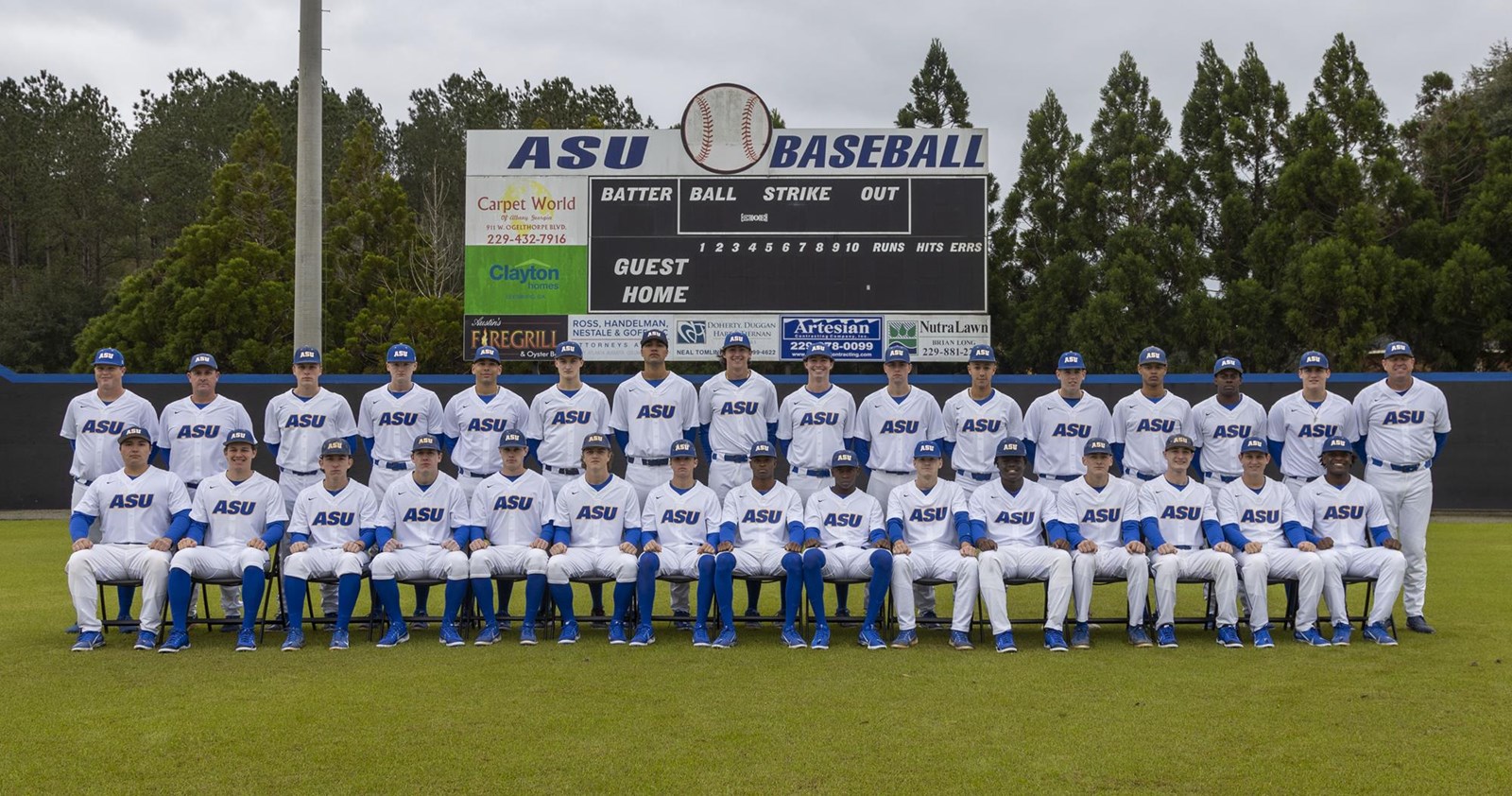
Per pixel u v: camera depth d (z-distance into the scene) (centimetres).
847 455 812
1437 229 2398
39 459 1886
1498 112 3016
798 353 1709
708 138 1712
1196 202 2648
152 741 526
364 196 3177
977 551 775
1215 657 721
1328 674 664
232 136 4150
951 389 1753
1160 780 473
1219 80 2725
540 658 717
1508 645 753
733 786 466
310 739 529
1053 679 655
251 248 2792
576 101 4128
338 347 2814
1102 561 770
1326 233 2483
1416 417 823
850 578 785
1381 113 2584
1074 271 2547
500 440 873
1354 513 809
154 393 1823
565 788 463
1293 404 879
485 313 1728
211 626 822
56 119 4422
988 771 484
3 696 612
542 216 1722
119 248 4191
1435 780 471
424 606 843
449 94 4600
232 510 793
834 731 543
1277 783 468
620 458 1666
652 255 1717
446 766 492
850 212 1709
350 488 812
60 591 1001
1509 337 2283
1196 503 809
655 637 798
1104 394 1783
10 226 4241
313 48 1424
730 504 816
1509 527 1608
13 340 3512
